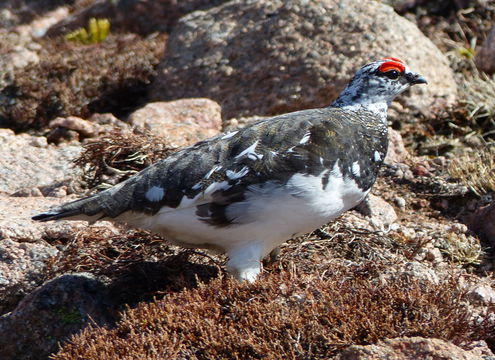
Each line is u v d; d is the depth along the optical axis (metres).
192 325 6.79
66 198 9.69
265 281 7.27
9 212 9.04
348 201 7.85
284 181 7.35
